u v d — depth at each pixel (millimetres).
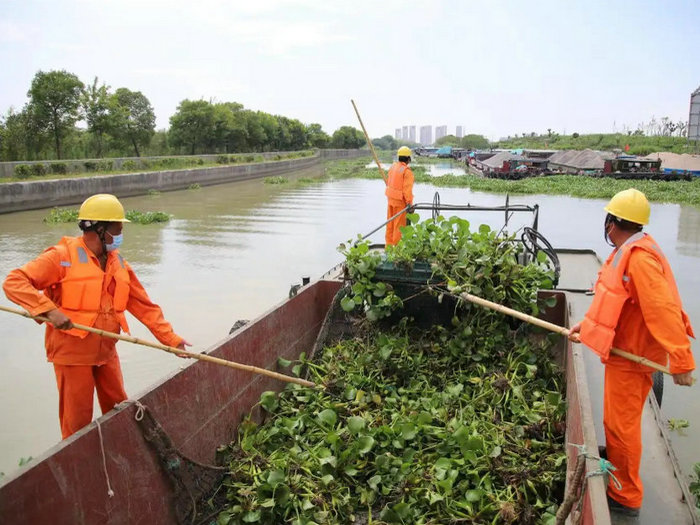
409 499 3352
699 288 9102
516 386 4262
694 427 4859
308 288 5484
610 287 2893
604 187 27500
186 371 3453
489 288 4777
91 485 2668
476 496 3191
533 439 3799
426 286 5000
